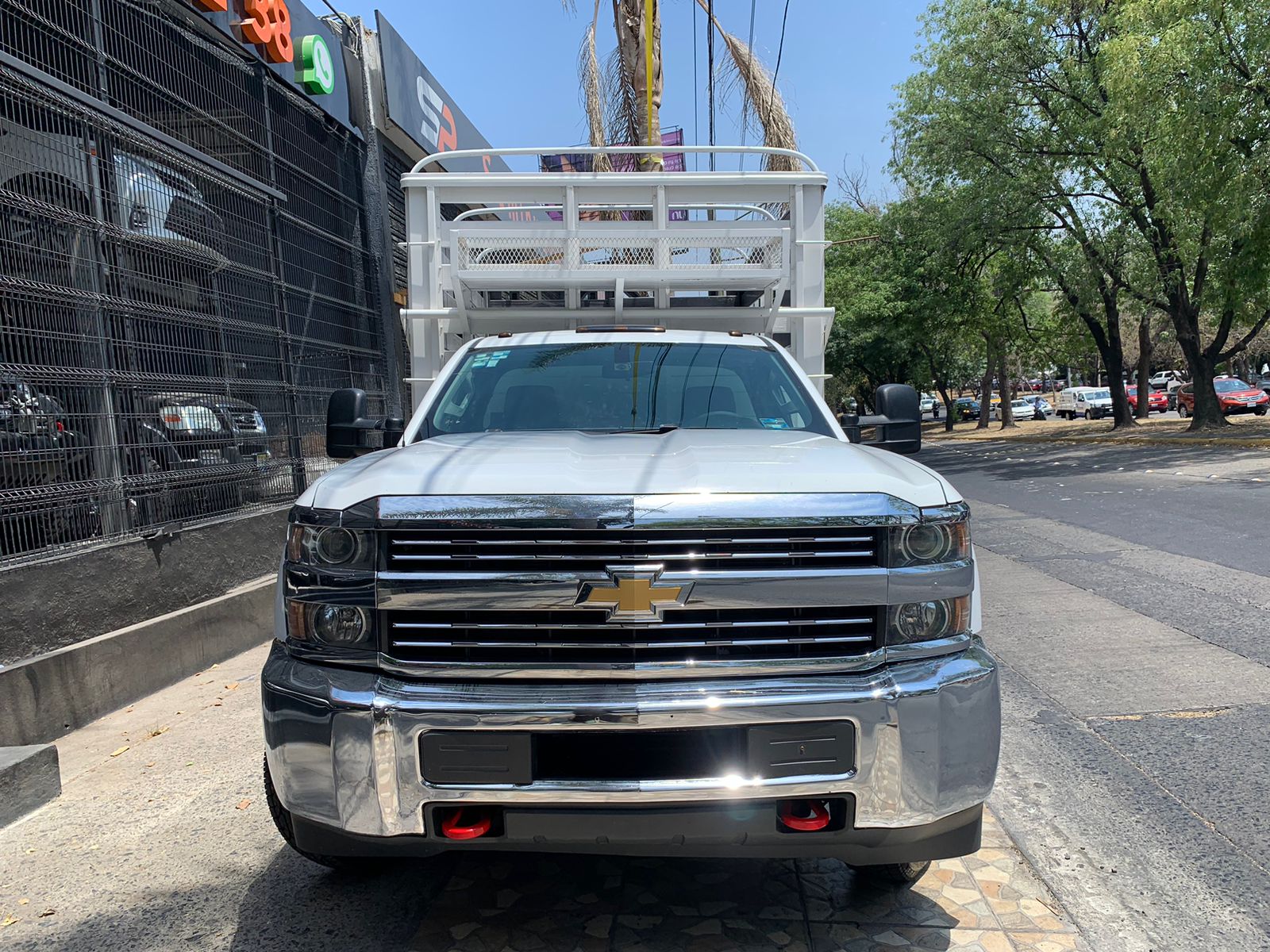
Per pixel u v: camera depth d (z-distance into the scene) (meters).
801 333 5.20
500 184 5.09
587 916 2.84
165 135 5.69
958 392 95.69
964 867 3.11
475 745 2.20
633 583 2.24
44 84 4.66
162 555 5.42
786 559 2.31
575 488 2.31
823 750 2.24
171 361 5.71
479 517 2.26
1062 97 20.75
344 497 2.38
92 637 4.81
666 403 3.71
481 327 5.07
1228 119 14.87
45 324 4.68
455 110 13.46
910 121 23.23
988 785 2.40
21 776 3.62
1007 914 2.82
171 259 5.78
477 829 2.26
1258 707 4.46
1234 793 3.60
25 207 4.55
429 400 3.75
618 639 2.29
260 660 5.87
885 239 28.34
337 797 2.25
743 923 2.79
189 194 6.02
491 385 3.83
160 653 5.23
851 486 2.40
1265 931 2.71
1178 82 15.55
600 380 3.83
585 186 5.20
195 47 6.75
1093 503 11.70
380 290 9.97
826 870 3.12
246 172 7.41
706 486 2.34
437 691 2.24
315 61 8.53
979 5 20.83
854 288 35.25
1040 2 19.67
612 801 2.20
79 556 4.76
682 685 2.25
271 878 3.11
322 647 2.34
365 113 10.04
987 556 8.68
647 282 4.59
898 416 3.81
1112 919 2.78
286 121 8.23
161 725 4.63
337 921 2.84
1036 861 3.13
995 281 25.31
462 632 2.30
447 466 2.51
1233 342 46.03
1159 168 17.05
